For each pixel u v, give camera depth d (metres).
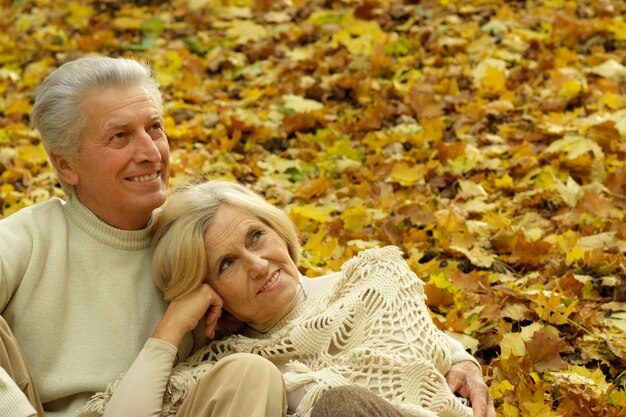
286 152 6.64
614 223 5.15
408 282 3.53
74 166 3.44
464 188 5.72
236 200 3.54
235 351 3.58
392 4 8.68
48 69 8.27
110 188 3.42
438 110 6.77
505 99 6.85
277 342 3.51
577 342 4.28
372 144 6.54
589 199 5.36
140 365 3.35
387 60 7.59
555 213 5.52
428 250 5.18
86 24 9.08
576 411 3.76
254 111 7.29
